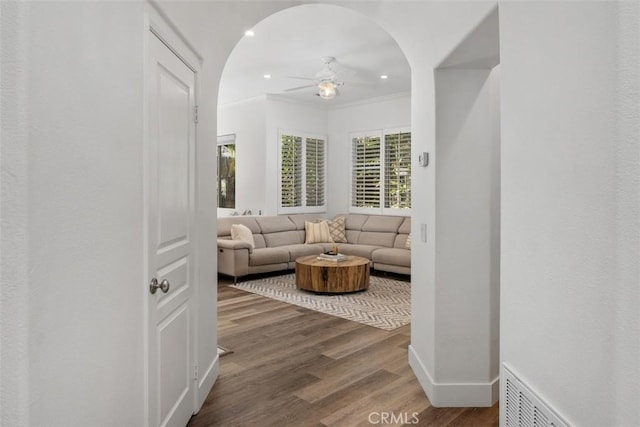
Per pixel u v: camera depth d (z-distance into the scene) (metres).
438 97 2.60
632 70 0.92
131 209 1.54
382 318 4.43
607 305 1.01
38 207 1.02
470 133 2.61
